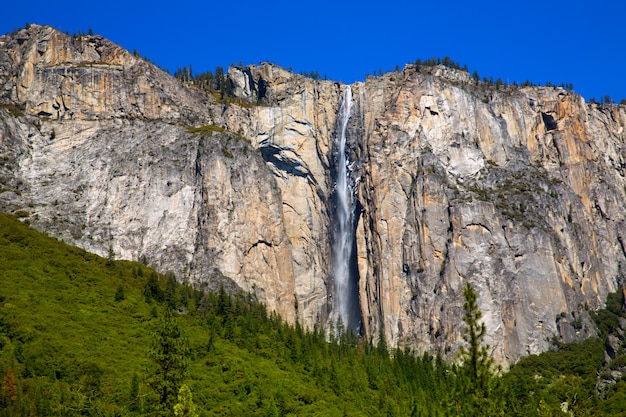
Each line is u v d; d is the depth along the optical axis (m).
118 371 149.88
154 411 117.56
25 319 167.00
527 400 166.25
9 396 131.12
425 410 164.88
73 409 107.75
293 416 148.75
